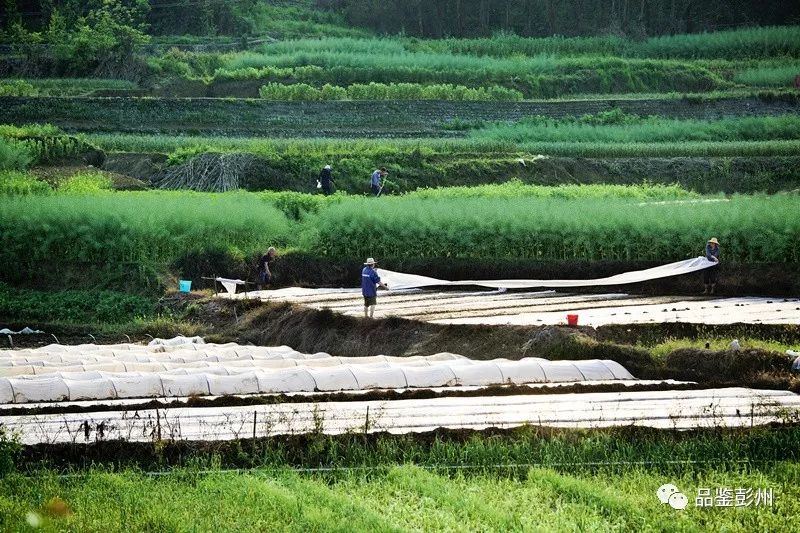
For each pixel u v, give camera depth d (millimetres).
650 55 166125
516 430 38719
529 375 46625
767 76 148750
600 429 38656
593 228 71438
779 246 68812
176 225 74375
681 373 47625
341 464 36719
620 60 151375
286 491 33594
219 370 47531
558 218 72062
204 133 117500
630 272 67688
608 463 36344
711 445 37531
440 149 107750
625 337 53438
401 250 73688
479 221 72812
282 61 142000
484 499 33219
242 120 120625
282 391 44969
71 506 32406
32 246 72438
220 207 77188
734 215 70562
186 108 120500
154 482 34562
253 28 166625
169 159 99125
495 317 58125
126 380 44469
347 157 101938
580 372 47125
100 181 91562
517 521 31609
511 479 35719
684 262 66500
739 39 165625
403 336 55938
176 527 30875
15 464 35750
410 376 46000
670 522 31609
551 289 68562
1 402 42719
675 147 111000
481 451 36938
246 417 40281
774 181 106500
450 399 43406
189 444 37219
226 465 36469
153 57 142875
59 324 64875
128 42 143000
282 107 123125
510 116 128875
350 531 30656
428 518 31547
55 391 43500
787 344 52594
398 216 73750
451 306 62188
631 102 133625
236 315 64375
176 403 42625
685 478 35188
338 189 97875
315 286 72438
